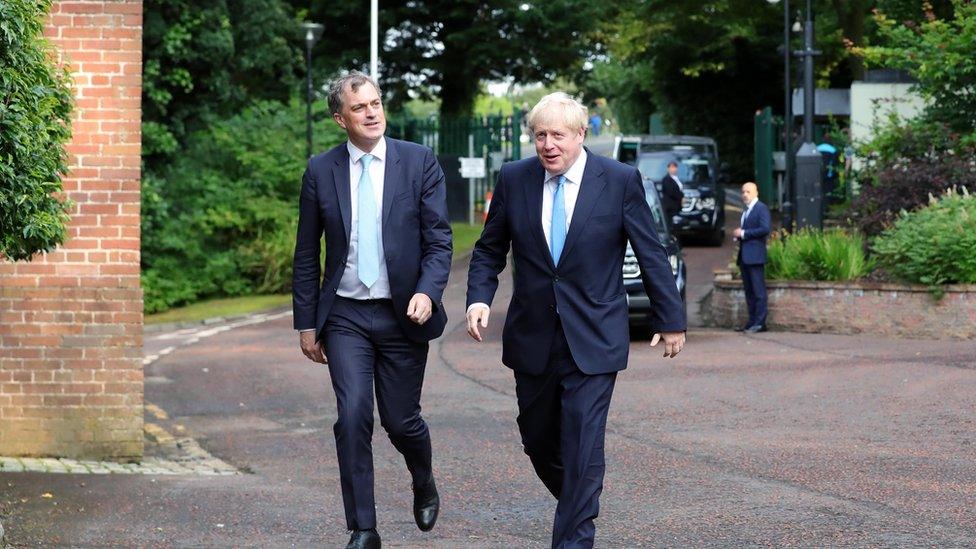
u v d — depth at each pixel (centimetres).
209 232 2792
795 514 740
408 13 4269
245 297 2816
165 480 895
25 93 702
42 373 1006
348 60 4281
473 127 4088
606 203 606
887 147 2108
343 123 635
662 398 1211
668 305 610
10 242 748
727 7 4131
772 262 1869
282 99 3272
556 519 594
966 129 2111
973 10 2073
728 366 1423
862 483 821
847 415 1090
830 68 4156
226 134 2870
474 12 4272
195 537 714
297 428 1151
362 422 627
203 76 2814
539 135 601
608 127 8306
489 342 1748
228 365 1622
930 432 1002
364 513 622
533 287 608
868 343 1606
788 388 1246
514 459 949
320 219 646
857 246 1839
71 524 745
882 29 2247
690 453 942
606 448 970
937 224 1683
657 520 738
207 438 1108
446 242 643
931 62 2084
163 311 2680
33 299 1004
